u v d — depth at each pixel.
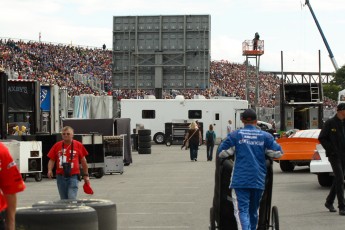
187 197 22.55
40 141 29.53
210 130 43.44
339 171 17.70
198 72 67.88
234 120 69.19
